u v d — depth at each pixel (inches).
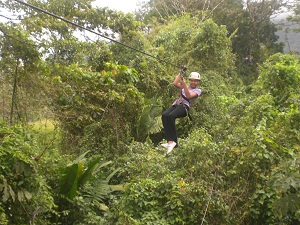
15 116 362.0
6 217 243.9
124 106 442.0
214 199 311.1
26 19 471.8
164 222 293.3
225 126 433.4
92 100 421.4
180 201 302.5
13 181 247.4
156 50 563.8
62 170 296.8
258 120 386.3
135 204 309.3
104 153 410.3
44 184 268.5
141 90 533.0
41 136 350.0
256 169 317.4
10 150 247.4
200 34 589.6
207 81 551.8
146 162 362.9
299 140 338.6
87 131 415.2
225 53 610.5
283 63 498.0
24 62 372.8
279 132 339.9
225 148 335.9
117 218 301.7
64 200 306.5
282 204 283.1
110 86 427.2
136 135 467.8
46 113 370.0
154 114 510.0
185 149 346.3
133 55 550.3
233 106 449.1
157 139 527.8
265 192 311.6
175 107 316.5
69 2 533.6
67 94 397.7
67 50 487.2
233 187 325.1
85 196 330.6
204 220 297.6
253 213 311.4
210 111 527.2
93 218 301.1
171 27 662.5
